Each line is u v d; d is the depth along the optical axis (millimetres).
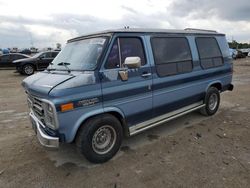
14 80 13820
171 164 3760
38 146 4539
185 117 6051
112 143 3936
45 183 3363
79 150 3654
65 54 4406
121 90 3836
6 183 3383
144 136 4891
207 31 5988
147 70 4203
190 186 3178
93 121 3621
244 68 20406
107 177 3463
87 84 3434
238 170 3525
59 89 3205
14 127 5602
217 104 6211
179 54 4891
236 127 5324
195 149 4266
